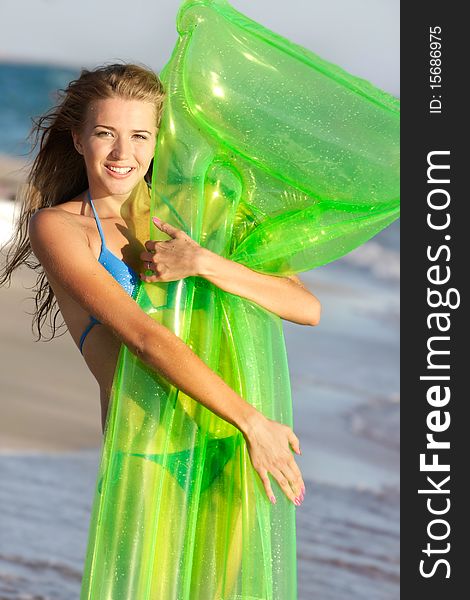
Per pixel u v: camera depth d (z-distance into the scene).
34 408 10.48
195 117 4.45
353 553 8.26
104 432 4.40
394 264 19.89
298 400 12.39
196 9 4.44
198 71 4.38
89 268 4.27
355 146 4.45
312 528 8.69
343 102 4.46
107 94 4.36
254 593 4.37
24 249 5.00
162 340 4.15
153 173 4.49
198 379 4.15
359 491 9.71
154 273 4.35
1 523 7.90
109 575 4.20
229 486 4.47
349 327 15.99
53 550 7.62
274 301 4.55
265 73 4.42
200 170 4.45
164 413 4.30
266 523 4.39
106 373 4.48
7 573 7.17
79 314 4.56
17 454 9.32
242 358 4.50
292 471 4.29
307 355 14.29
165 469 4.32
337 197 4.53
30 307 13.06
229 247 4.60
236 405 4.21
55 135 4.71
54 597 6.91
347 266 19.98
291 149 4.44
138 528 4.23
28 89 25.81
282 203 4.61
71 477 8.98
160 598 4.29
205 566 4.46
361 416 12.07
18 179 18.02
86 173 4.76
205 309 4.44
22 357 11.79
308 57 4.50
